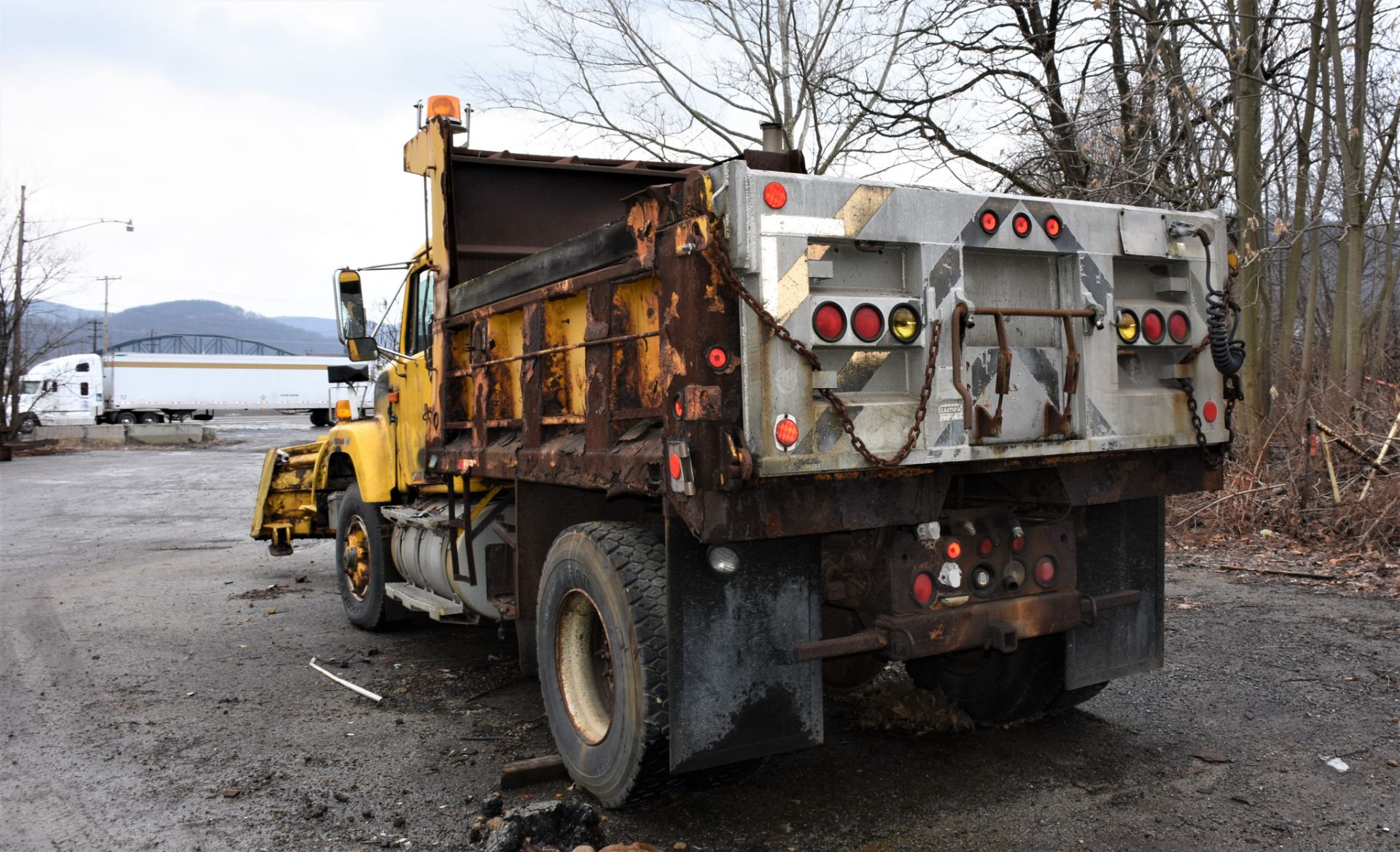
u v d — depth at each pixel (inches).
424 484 246.5
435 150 232.2
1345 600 279.4
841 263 136.0
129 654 263.7
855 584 156.3
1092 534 171.8
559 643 165.9
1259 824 144.5
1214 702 199.6
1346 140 448.8
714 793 160.7
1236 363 165.9
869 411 134.0
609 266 153.0
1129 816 148.6
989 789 160.2
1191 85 409.4
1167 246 162.6
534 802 156.8
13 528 540.4
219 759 182.5
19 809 160.7
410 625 294.8
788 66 621.9
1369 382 437.7
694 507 126.4
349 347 254.2
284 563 419.5
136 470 962.7
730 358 126.5
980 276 147.9
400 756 183.6
